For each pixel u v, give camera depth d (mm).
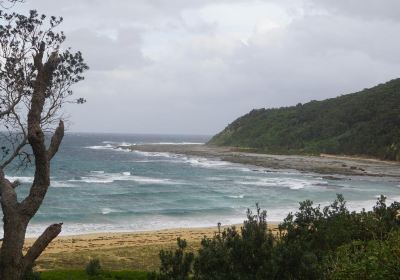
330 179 67750
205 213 40281
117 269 21703
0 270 6289
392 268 9625
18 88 9008
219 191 54719
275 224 34750
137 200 47031
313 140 120625
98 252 25391
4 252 6309
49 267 21906
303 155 108000
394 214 16125
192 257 11594
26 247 25688
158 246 27062
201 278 11109
